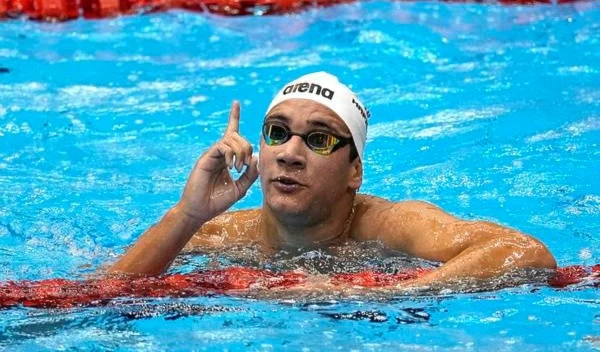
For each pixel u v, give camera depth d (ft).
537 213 56.95
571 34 91.09
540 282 44.37
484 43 89.56
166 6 100.01
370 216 49.08
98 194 61.93
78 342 40.24
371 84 80.64
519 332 40.78
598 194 59.31
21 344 40.09
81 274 48.01
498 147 67.36
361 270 46.57
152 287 44.80
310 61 86.17
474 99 76.74
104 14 98.48
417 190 60.95
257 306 43.09
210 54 89.15
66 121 74.54
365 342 39.86
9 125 73.41
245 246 49.93
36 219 57.41
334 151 46.65
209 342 40.01
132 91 80.94
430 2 99.45
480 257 44.32
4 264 49.90
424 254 46.44
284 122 46.47
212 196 45.27
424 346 39.58
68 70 85.30
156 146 70.33
